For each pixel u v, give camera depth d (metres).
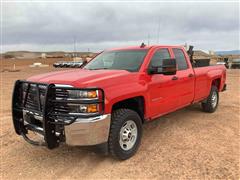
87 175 3.84
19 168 4.09
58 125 3.76
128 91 4.15
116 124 3.98
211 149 4.66
